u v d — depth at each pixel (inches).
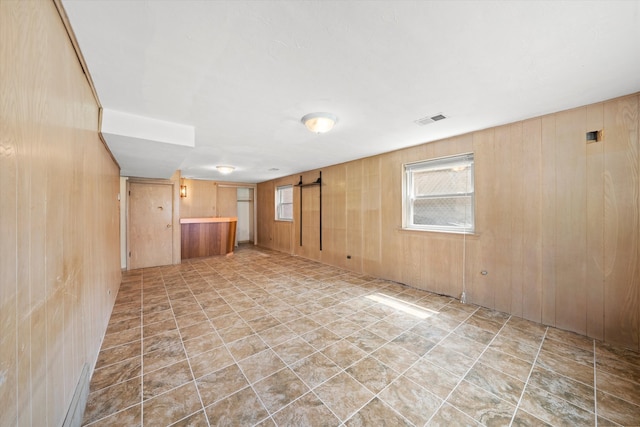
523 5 45.2
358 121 104.4
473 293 122.8
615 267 85.7
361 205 181.0
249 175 264.1
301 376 70.4
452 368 73.9
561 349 83.2
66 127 49.4
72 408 49.3
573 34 52.8
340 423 54.9
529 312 105.0
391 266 161.8
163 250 211.8
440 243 135.6
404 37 53.7
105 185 102.1
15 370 29.6
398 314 111.4
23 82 32.4
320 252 221.0
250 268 199.9
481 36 53.6
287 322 104.0
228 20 48.0
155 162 139.9
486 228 117.2
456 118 101.9
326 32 51.9
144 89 75.1
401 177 153.6
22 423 31.1
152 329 97.7
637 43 55.4
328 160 187.0
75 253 54.8
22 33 32.1
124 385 66.3
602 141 87.2
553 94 81.4
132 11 45.1
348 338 91.0
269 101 84.6
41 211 37.4
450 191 132.6
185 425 54.2
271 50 57.7
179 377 69.7
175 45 55.3
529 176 103.7
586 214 91.0
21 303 31.3
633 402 60.7
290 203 267.6
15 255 30.1
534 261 103.2
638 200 81.4
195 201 285.1
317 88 76.2
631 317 82.8
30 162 34.1
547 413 57.7
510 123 108.1
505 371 72.5
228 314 111.8
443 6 45.3
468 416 56.9
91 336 70.2
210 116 97.0
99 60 60.2
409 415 57.1
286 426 54.1
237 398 62.1
